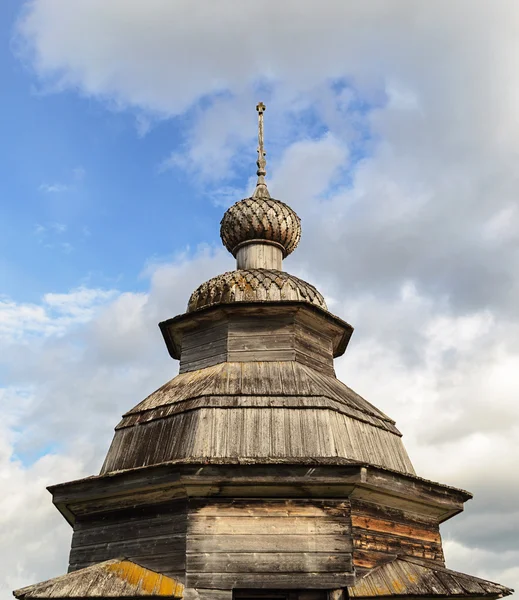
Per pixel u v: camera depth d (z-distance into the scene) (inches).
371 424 658.2
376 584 532.7
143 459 613.6
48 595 492.4
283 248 864.3
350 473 545.0
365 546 563.8
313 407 611.2
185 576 525.0
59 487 613.0
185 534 543.2
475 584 530.0
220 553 534.0
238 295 731.4
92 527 609.6
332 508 557.3
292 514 553.0
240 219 850.1
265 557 533.0
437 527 661.3
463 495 652.1
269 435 590.6
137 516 583.2
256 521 549.0
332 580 527.2
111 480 583.5
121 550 575.2
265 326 717.3
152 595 504.1
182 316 741.9
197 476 538.6
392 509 613.0
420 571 552.7
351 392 721.0
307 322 737.0
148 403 681.6
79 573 526.6
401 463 660.7
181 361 745.6
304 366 693.3
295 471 542.9
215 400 620.1
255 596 530.9
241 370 673.0
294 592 531.8
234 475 539.8
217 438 588.4
